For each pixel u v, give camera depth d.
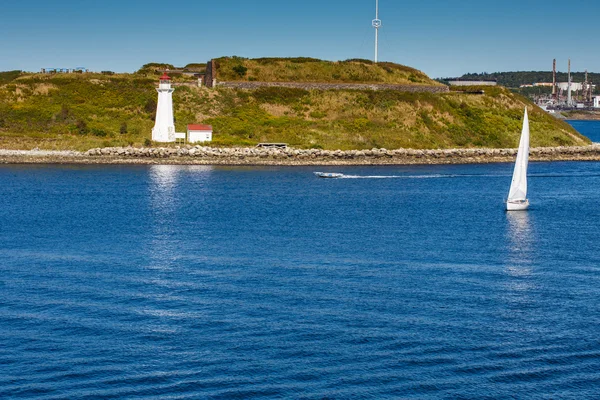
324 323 39.28
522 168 80.31
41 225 68.75
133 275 48.91
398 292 45.22
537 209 82.19
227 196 89.00
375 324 39.22
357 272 50.28
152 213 76.19
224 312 40.97
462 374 33.34
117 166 115.50
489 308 42.12
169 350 35.59
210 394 31.34
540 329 38.72
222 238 62.72
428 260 54.34
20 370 33.25
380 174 114.00
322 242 61.16
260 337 37.25
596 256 56.44
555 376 33.25
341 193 93.25
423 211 79.81
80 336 37.16
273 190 95.00
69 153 118.38
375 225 70.25
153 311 41.03
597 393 31.75
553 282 48.06
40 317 39.88
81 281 47.25
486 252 57.66
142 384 32.16
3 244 59.59
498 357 35.09
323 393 31.52
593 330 38.66
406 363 34.38
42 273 49.38
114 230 66.31
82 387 31.78
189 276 48.78
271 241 61.44
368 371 33.50
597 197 92.31
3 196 86.69
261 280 47.84
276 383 32.34
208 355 35.06
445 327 38.88
